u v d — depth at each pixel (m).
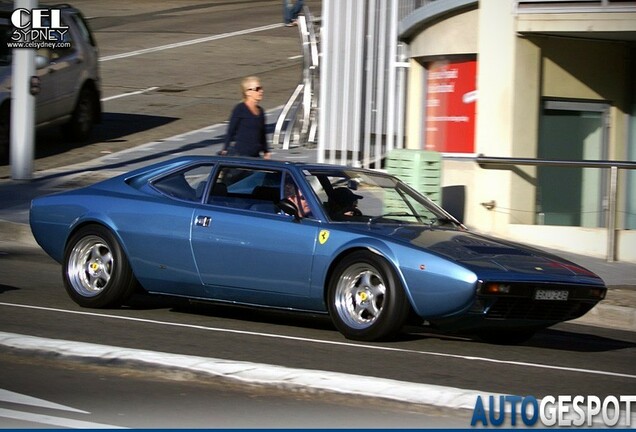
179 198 14.34
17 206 23.56
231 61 46.41
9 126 28.58
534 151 22.44
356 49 25.86
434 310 12.36
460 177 22.92
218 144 30.58
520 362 12.32
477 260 12.52
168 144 30.78
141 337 12.60
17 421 8.95
